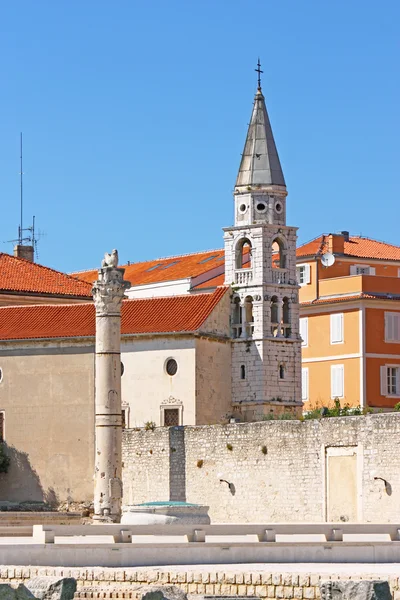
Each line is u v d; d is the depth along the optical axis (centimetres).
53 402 11669
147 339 11825
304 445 10081
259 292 12231
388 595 6134
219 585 6612
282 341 12250
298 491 10100
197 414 11650
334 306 13600
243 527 7650
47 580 6438
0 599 6172
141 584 6606
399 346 13512
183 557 7150
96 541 7525
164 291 14550
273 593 6506
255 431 10369
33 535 7625
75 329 11719
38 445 11681
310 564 7106
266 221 12438
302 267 14025
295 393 12312
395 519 9525
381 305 13450
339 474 9875
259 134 12669
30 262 13825
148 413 11781
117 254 10650
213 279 14300
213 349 11938
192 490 10706
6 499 11750
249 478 10388
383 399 13362
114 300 10569
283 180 12606
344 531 7819
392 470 9569
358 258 14288
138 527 7612
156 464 10894
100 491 10562
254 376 12088
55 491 11594
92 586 6550
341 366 13500
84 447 11538
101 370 10581
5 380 11831
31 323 11988
